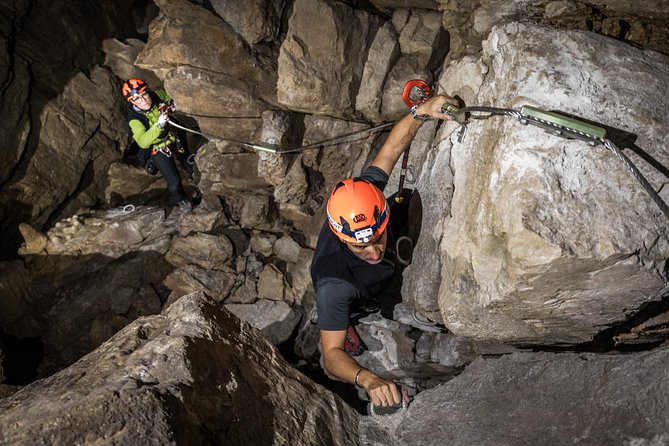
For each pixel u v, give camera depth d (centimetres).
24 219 522
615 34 285
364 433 218
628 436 160
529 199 197
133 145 607
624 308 212
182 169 572
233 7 417
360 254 271
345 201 260
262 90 439
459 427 203
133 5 585
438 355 330
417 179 328
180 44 425
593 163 200
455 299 242
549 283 202
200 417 167
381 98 407
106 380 167
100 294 486
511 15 314
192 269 481
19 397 166
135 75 562
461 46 353
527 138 206
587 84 214
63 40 521
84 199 564
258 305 459
